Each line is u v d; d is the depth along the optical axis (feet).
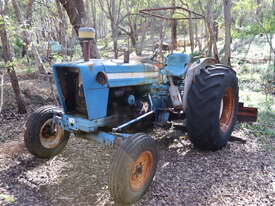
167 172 9.98
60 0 19.34
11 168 10.27
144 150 8.18
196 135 10.96
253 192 8.66
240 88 23.66
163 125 11.71
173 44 17.07
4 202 7.98
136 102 10.57
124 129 10.17
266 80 25.94
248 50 39.73
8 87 22.16
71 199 8.49
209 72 11.03
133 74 9.99
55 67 9.12
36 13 23.02
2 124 15.28
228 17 22.71
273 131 13.50
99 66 8.71
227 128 11.97
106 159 11.17
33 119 10.51
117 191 7.71
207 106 10.47
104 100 9.00
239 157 11.14
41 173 10.01
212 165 10.46
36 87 23.08
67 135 11.59
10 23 13.92
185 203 8.15
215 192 8.68
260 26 20.38
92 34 9.16
